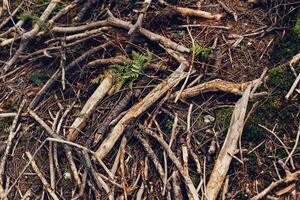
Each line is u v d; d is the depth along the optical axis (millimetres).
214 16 1667
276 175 1350
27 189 1451
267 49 1569
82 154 1440
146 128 1454
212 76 1533
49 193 1406
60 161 1472
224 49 1596
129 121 1462
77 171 1435
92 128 1502
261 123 1419
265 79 1480
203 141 1431
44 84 1639
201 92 1496
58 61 1665
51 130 1491
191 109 1477
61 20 1760
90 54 1628
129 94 1526
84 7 1760
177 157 1396
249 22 1647
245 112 1414
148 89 1537
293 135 1396
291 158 1352
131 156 1443
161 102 1487
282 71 1473
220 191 1345
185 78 1520
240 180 1360
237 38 1612
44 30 1711
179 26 1666
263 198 1319
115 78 1561
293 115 1416
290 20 1594
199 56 1559
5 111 1610
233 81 1520
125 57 1605
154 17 1677
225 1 1707
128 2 1744
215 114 1470
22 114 1573
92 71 1610
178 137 1434
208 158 1398
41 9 1822
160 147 1434
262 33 1606
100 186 1386
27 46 1727
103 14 1741
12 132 1534
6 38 1771
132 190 1389
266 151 1386
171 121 1468
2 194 1430
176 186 1345
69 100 1579
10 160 1508
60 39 1682
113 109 1513
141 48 1624
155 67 1566
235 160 1377
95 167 1422
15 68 1704
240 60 1566
